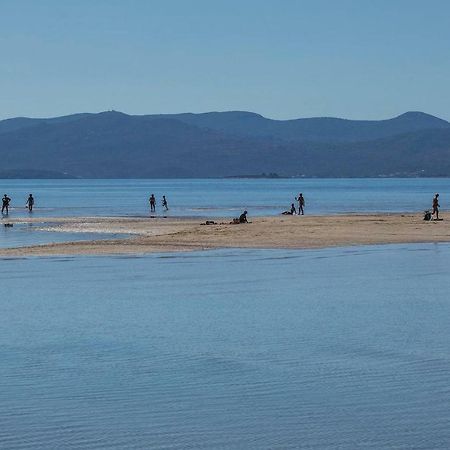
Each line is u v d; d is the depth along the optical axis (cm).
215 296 6200
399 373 3797
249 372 3819
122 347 4369
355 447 2862
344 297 6119
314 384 3612
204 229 12275
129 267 8056
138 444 2892
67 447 2862
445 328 4878
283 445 2888
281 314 5391
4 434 2981
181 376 3756
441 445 2873
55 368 3916
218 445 2886
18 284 6869
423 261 8519
